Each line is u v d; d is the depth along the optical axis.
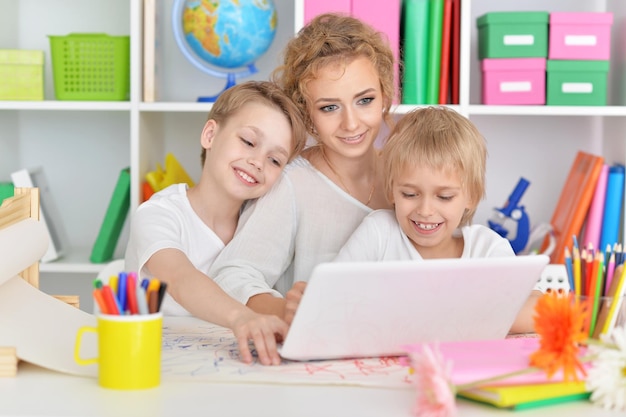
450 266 1.04
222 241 1.71
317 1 2.42
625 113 2.49
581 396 0.95
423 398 0.87
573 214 2.53
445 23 2.47
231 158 1.63
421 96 2.47
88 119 2.97
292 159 1.73
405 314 1.08
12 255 1.11
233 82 2.61
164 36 2.88
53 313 1.18
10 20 2.86
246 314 1.19
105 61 2.59
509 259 1.08
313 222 1.68
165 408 0.89
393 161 1.45
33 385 0.97
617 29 2.72
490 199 2.92
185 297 1.31
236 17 2.50
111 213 2.61
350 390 0.97
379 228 1.53
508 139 2.91
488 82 2.53
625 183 2.51
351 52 1.61
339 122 1.62
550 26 2.50
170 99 2.91
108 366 0.96
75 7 2.93
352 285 1.02
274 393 0.96
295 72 1.67
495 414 0.89
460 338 1.15
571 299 0.93
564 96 2.52
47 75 2.94
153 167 2.76
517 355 1.00
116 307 0.97
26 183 2.61
